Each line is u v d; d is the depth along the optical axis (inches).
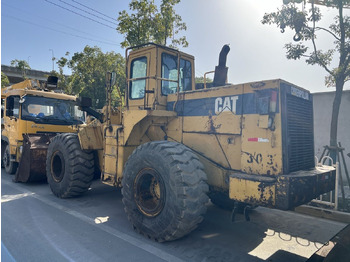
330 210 188.5
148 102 181.8
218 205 206.2
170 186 133.7
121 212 193.3
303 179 122.6
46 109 311.0
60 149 227.0
